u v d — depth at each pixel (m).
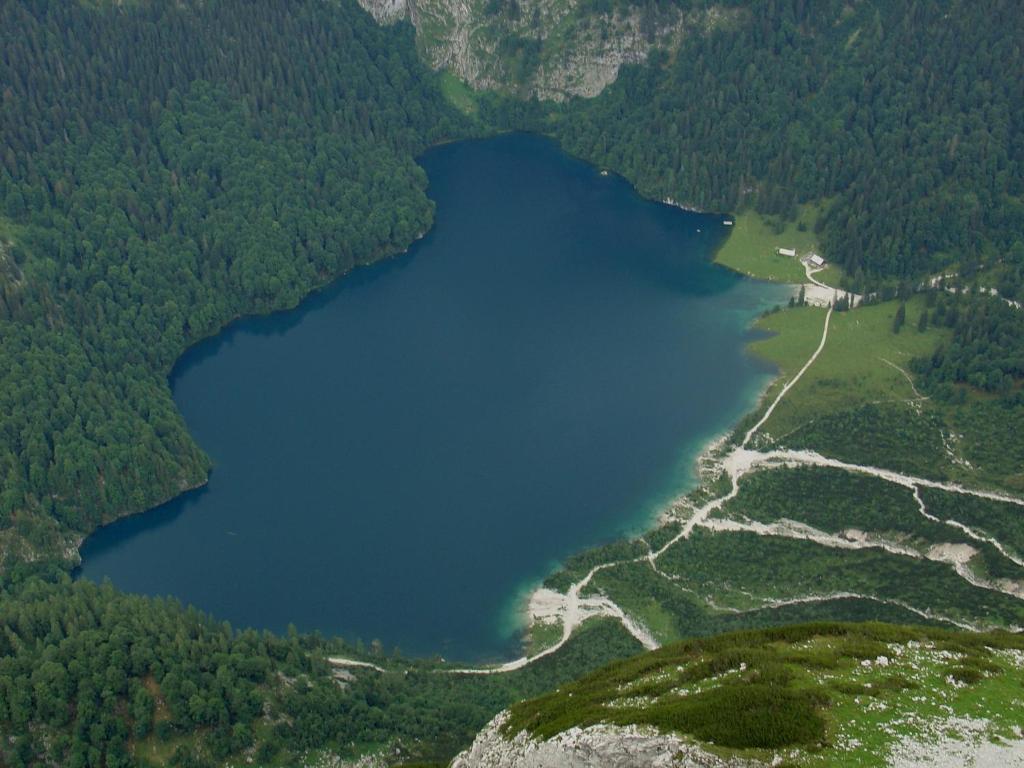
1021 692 179.75
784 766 160.75
